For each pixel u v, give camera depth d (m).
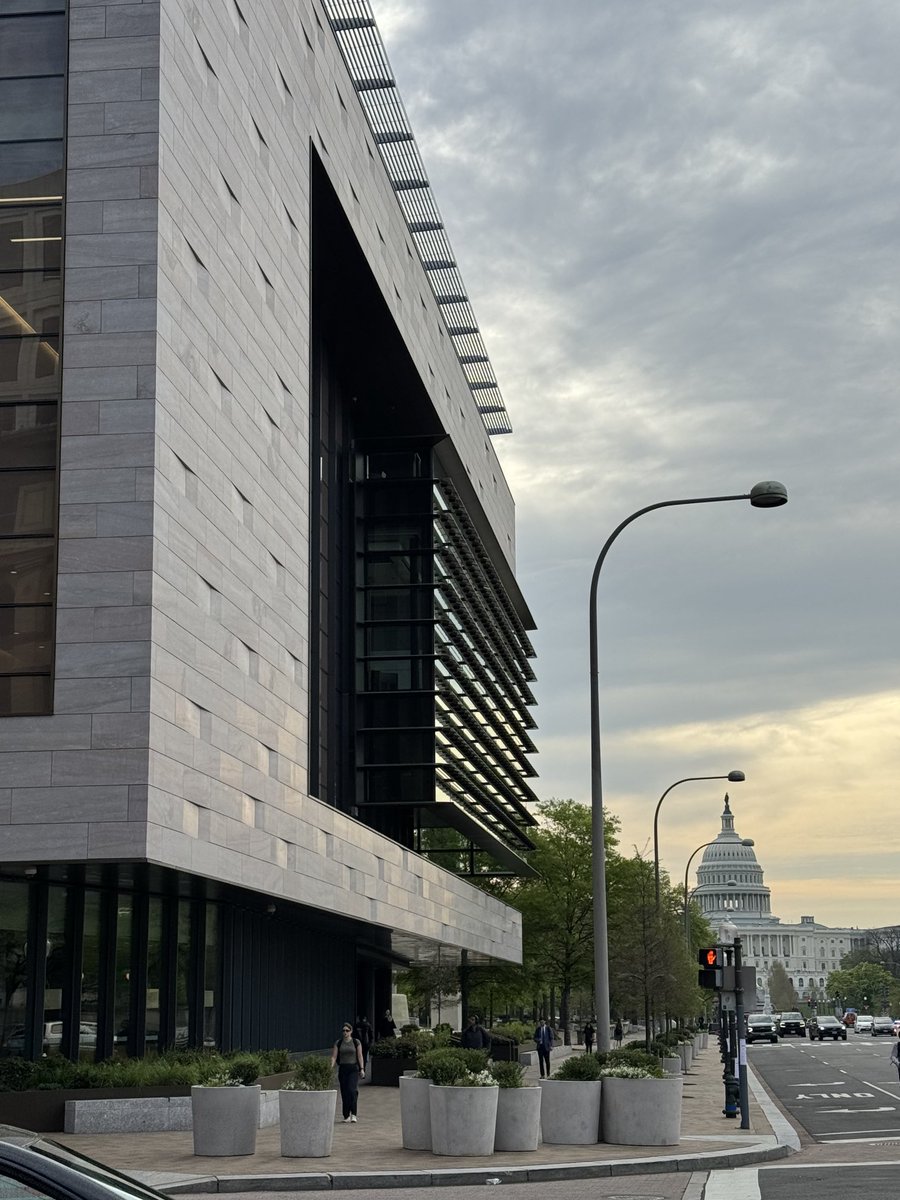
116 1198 4.80
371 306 49.56
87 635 25.03
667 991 53.94
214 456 29.53
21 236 26.84
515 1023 68.12
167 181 27.36
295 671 35.91
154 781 24.86
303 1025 46.84
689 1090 40.72
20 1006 27.88
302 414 37.81
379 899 45.53
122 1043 31.36
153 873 27.36
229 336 31.08
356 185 45.91
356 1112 28.78
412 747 53.22
